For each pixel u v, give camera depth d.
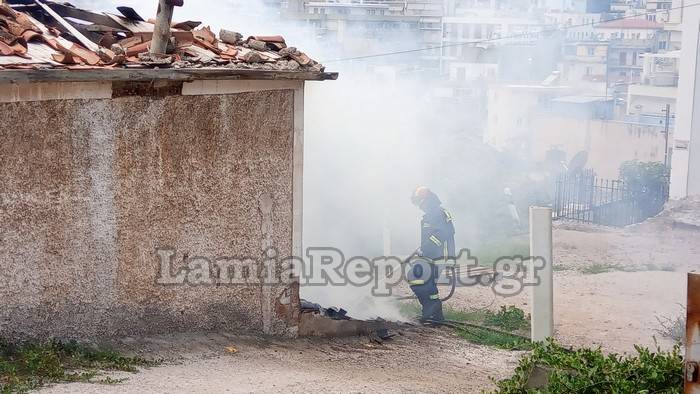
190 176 9.02
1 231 7.82
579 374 7.05
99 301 8.51
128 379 7.35
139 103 8.58
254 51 9.74
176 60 8.84
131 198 8.62
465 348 10.60
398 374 8.86
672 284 15.22
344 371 8.69
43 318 8.15
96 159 8.36
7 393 6.59
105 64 8.34
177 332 9.11
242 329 9.62
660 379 6.81
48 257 8.13
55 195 8.13
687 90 27.42
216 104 9.10
